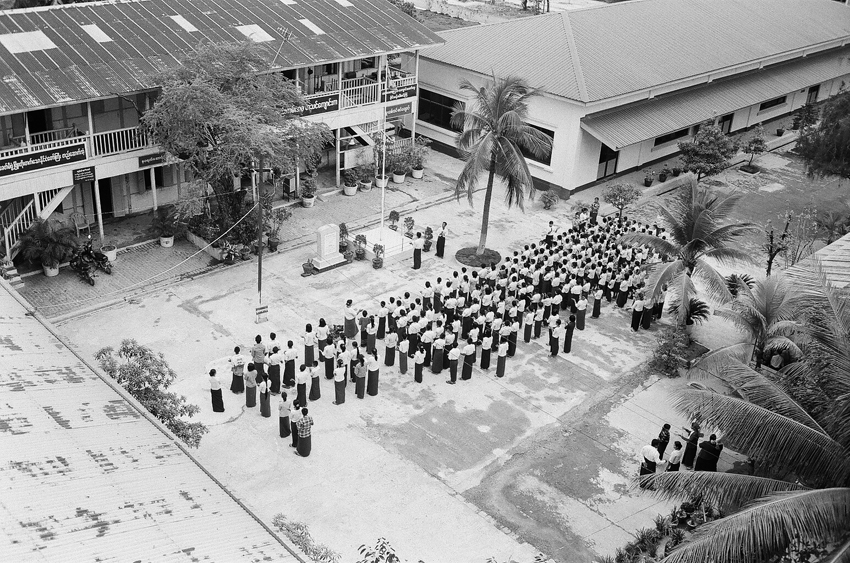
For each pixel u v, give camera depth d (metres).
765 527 13.36
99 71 28.23
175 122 26.91
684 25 46.09
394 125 41.38
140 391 18.84
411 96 38.16
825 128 37.88
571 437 22.48
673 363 25.55
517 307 26.38
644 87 38.44
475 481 20.56
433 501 19.73
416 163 39.00
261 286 27.88
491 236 33.88
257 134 26.58
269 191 35.59
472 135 30.03
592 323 28.39
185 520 13.65
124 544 12.38
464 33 42.62
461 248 32.50
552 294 28.19
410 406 23.20
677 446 20.45
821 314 16.38
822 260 23.61
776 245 32.19
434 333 24.62
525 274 28.39
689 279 25.92
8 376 16.55
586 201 37.75
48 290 27.20
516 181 30.20
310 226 33.47
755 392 16.23
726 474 15.16
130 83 28.09
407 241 32.28
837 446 14.58
